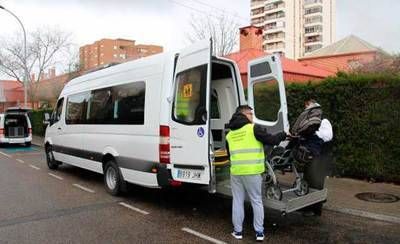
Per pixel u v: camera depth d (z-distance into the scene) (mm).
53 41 42906
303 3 92125
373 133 8953
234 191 5695
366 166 9094
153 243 5527
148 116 7164
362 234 5789
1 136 20094
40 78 47438
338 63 27375
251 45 24375
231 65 7422
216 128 7816
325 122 6359
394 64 19297
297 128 6488
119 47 64938
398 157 8609
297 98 10391
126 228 6223
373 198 7586
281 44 88250
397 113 8586
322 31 90688
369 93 8992
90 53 65188
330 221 6430
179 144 6516
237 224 5648
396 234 5777
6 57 41000
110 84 8617
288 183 6996
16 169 12602
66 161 11039
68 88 11195
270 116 7301
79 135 9953
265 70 6961
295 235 5762
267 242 5484
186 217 6801
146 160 7199
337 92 9539
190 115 6336
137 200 8047
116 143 8172
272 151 6188
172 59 6914
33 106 42156
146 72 7402
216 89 7836
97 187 9484
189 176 6359
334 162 9602
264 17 91500
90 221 6617
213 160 6082
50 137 12180
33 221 6633
